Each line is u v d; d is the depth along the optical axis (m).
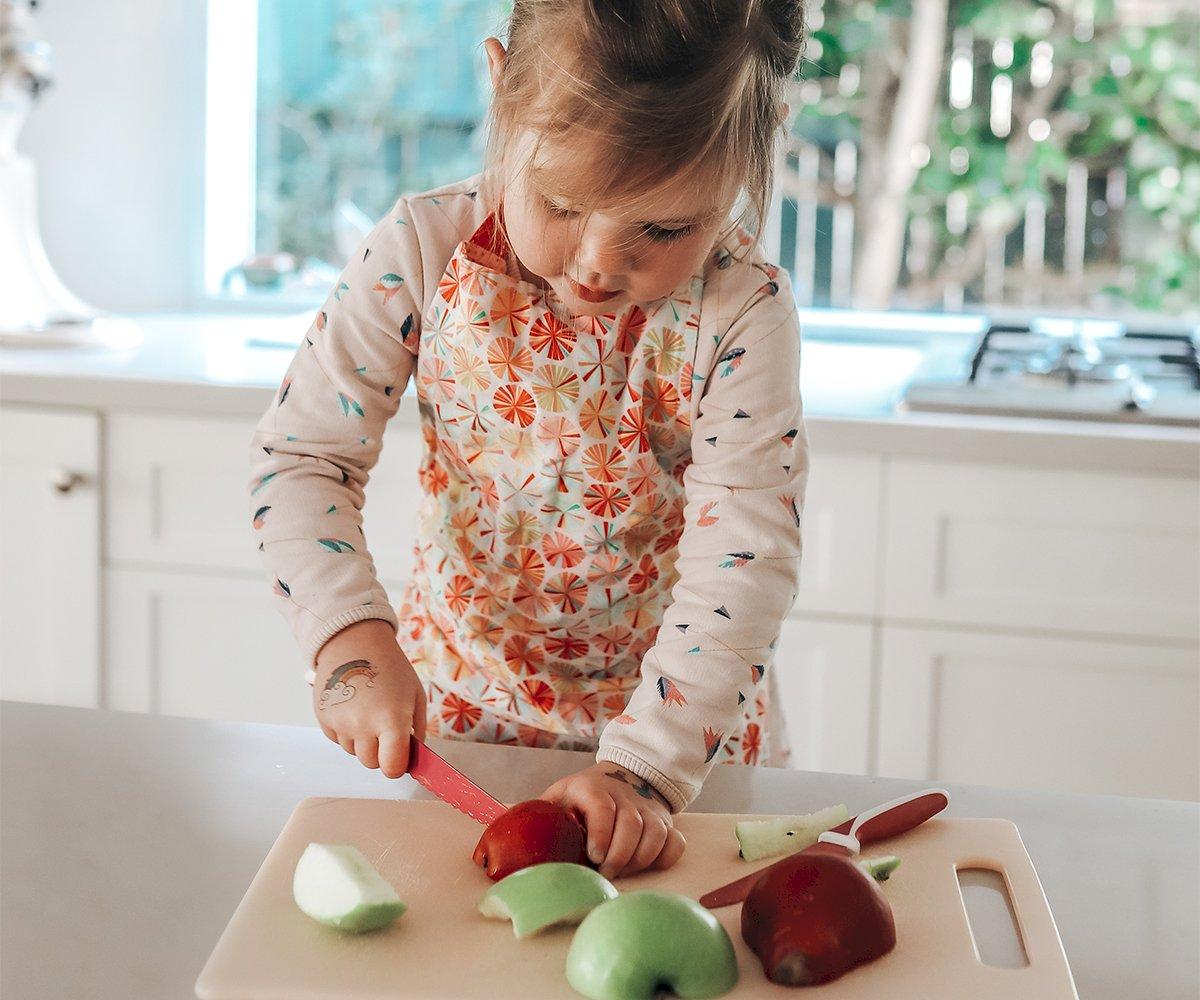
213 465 1.66
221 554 1.68
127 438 1.66
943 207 2.30
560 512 1.02
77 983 0.59
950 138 2.28
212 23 2.27
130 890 0.67
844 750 1.60
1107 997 0.60
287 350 1.92
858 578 1.56
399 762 0.77
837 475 1.54
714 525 0.90
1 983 0.59
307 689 1.71
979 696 1.57
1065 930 0.66
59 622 1.71
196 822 0.74
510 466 1.01
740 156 0.80
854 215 2.32
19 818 0.73
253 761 0.81
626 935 0.57
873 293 2.34
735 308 0.95
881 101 2.29
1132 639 1.53
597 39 0.77
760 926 0.61
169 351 1.86
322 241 2.38
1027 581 1.54
